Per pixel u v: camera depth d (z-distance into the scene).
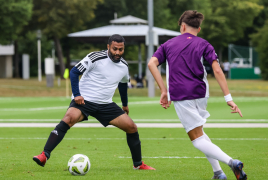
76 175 11.84
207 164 13.95
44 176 11.74
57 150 17.19
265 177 11.59
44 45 116.12
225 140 20.14
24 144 18.89
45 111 36.62
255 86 66.75
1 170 12.75
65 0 79.50
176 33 66.06
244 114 33.66
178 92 10.78
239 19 124.19
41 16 81.88
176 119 30.81
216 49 132.50
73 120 12.42
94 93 12.64
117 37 12.52
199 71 10.82
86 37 66.12
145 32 63.62
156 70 11.06
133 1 96.56
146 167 12.99
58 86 66.25
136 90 60.41
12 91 58.59
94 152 16.69
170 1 109.44
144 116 32.91
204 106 10.96
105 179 11.30
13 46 102.81
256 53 97.06
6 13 64.50
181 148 17.78
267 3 140.50
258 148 17.62
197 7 109.19
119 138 21.09
